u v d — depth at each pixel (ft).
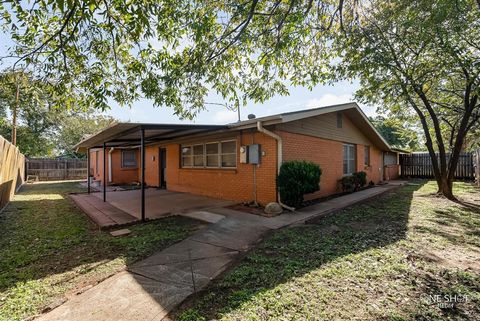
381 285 9.14
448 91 30.48
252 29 16.62
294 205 22.31
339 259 11.37
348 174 34.83
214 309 7.82
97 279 9.94
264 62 18.43
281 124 23.17
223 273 10.32
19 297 8.67
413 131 58.34
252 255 12.07
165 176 41.50
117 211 22.68
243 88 20.35
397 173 56.39
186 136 30.99
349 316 7.40
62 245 14.05
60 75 13.53
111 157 50.16
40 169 62.08
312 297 8.37
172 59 16.03
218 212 21.35
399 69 23.75
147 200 28.78
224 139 28.17
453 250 12.46
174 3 12.84
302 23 16.33
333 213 20.90
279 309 7.73
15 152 34.14
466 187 36.73
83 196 32.53
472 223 17.35
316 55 20.10
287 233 15.39
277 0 15.11
